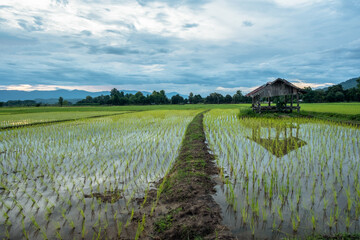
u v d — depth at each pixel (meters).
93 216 4.48
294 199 4.89
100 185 5.95
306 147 9.10
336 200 4.71
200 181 5.86
